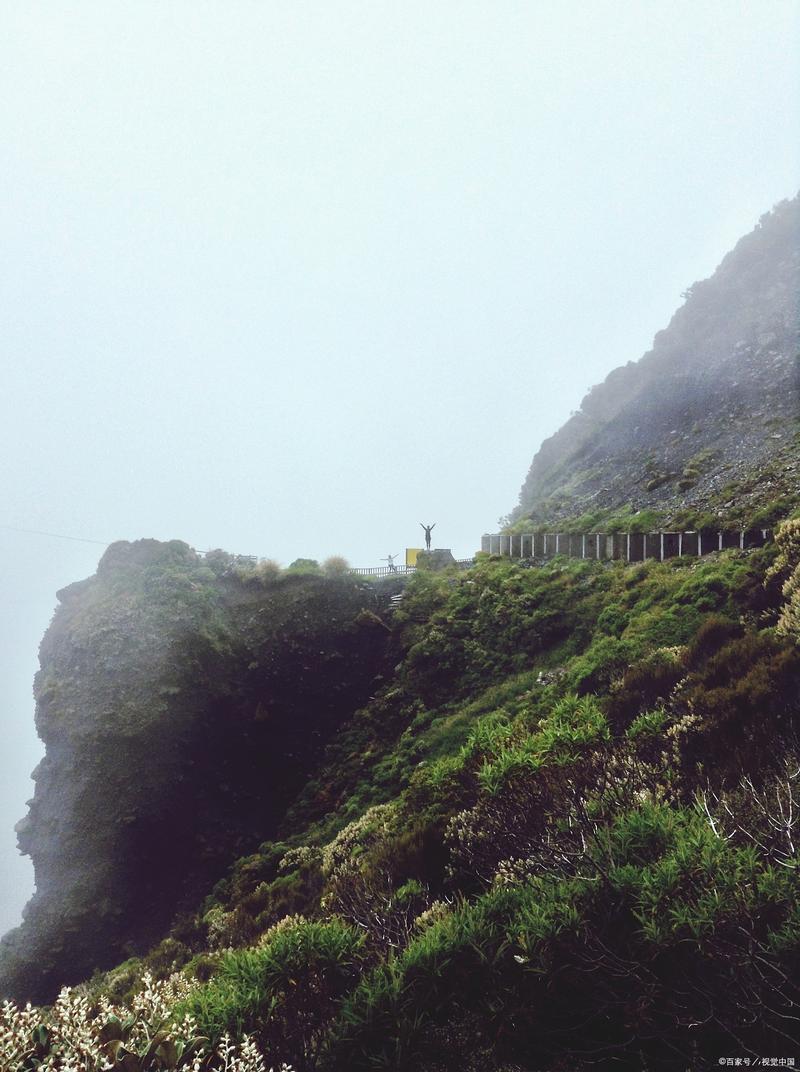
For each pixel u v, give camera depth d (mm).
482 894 6582
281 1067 4238
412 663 25000
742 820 5023
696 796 5645
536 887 4977
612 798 6027
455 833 7266
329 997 4809
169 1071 3732
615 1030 4066
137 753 25750
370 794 18938
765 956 3633
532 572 25516
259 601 31484
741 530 18203
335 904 7887
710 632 11680
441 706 21594
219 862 23312
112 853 24281
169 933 19984
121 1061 3744
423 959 4496
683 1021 3721
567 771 6586
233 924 13922
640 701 11062
